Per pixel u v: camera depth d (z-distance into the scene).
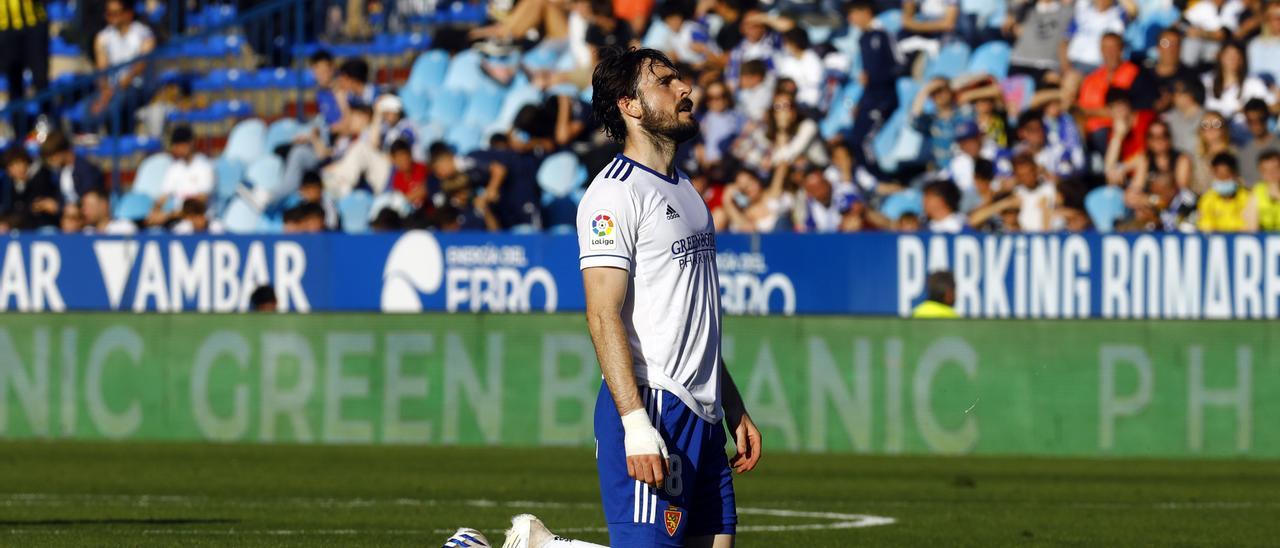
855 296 50.31
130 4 77.81
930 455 47.62
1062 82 61.81
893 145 63.06
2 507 34.50
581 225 14.40
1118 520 32.81
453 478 41.19
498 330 50.06
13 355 52.62
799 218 58.34
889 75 64.06
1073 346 46.91
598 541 27.97
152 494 37.44
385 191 64.06
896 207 60.19
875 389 47.91
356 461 45.78
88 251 55.31
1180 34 60.72
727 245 51.28
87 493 37.62
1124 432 46.66
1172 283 48.25
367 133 64.81
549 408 49.78
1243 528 31.53
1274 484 40.12
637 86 14.67
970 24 65.94
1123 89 58.19
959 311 49.47
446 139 68.06
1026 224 55.75
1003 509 34.72
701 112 63.12
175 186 66.62
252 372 51.34
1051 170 58.91
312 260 54.00
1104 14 62.72
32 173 66.81
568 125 64.19
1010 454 47.25
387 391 50.62
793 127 60.00
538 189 62.41
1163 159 56.81
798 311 50.75
